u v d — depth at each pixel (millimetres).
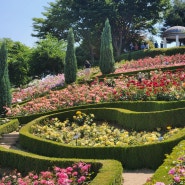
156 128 14375
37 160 10875
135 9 47188
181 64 28078
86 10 46719
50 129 15914
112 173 8312
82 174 8977
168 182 6902
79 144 13375
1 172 12086
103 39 29109
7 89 22531
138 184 9344
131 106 18000
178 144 10133
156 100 18000
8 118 20062
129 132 15070
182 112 14117
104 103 18906
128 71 28516
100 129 14922
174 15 58281
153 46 53750
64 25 49125
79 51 52531
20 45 42500
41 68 40344
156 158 10977
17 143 16359
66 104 20641
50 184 8336
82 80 28031
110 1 46750
